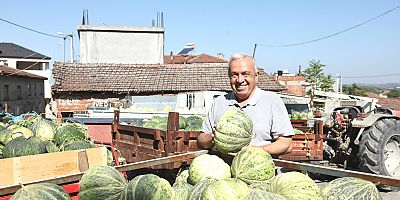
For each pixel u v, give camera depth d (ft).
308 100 50.29
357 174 10.79
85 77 83.35
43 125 22.75
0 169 15.16
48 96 163.63
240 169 10.96
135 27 105.19
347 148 29.91
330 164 31.14
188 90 83.51
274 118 14.12
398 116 33.06
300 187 9.31
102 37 103.96
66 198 11.03
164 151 23.73
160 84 84.23
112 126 30.01
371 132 28.63
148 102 55.36
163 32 107.24
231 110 13.42
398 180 9.87
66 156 16.85
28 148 18.53
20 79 119.75
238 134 12.64
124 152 28.53
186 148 23.68
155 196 9.87
